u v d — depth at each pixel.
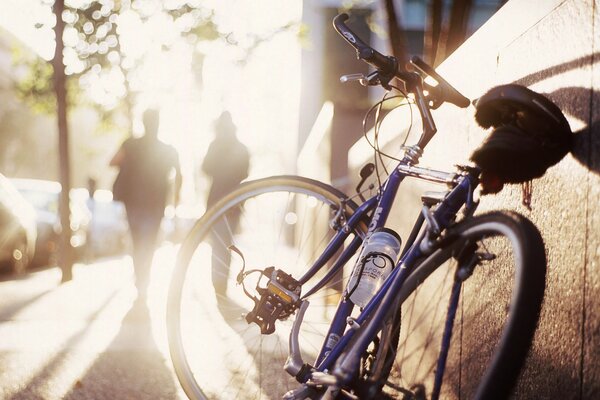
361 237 2.75
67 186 9.87
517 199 2.40
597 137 1.80
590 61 1.88
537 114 1.89
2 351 4.60
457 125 3.08
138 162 7.00
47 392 3.65
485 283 2.41
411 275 1.99
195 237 3.14
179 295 3.10
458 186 2.09
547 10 2.21
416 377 2.17
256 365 3.49
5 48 36.38
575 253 1.91
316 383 2.21
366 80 2.52
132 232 6.91
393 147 4.59
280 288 2.71
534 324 1.50
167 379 3.99
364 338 2.02
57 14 9.86
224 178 7.17
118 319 6.26
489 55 2.78
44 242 12.09
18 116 40.00
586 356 1.79
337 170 9.51
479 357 2.39
